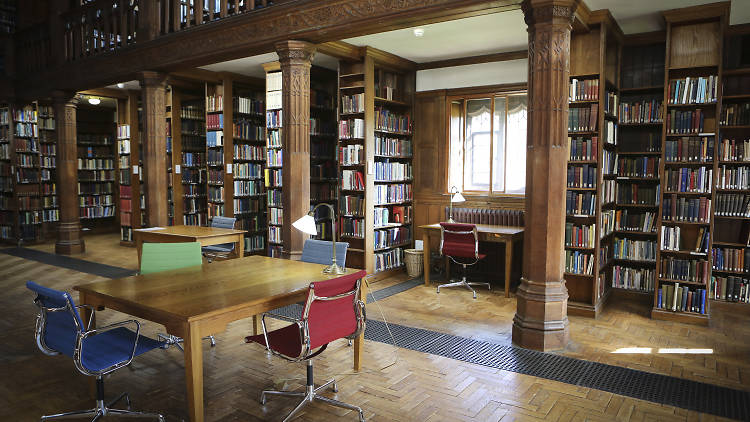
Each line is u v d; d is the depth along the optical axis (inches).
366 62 270.5
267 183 313.9
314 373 153.1
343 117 288.8
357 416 125.5
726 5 194.1
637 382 147.8
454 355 169.2
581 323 206.5
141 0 284.0
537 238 175.5
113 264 332.8
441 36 247.3
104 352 116.5
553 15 164.4
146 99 288.4
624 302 241.0
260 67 323.3
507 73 282.8
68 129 370.0
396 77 309.1
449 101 305.3
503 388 143.0
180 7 270.8
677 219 216.7
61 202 374.3
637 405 132.7
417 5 181.9
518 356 168.6
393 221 310.8
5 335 188.2
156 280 143.9
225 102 338.3
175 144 377.7
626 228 242.1
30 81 382.9
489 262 291.0
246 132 352.5
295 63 223.5
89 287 134.0
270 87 307.9
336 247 178.9
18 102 407.5
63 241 374.6
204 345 176.9
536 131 172.1
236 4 238.5
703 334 193.6
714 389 143.2
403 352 171.9
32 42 382.0
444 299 247.1
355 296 128.0
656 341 185.0
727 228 240.5
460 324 205.6
